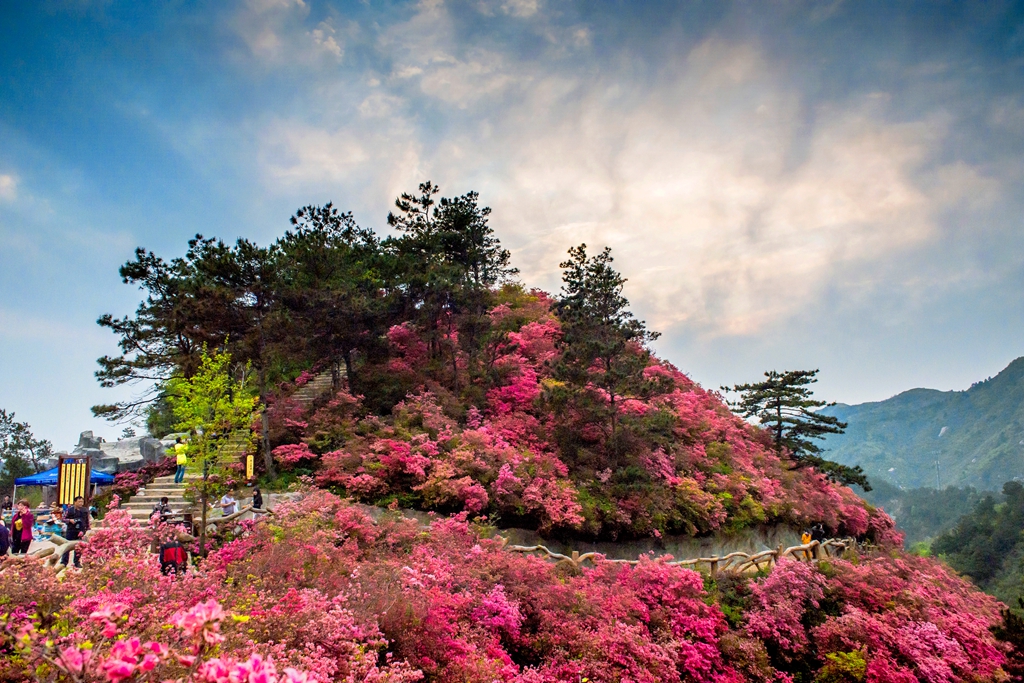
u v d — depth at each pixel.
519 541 16.94
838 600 16.47
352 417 20.39
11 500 20.17
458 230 32.00
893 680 13.23
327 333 20.98
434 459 17.69
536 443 19.97
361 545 13.47
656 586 14.38
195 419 12.91
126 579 8.06
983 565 69.25
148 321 22.45
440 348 24.34
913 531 119.25
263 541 11.40
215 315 18.88
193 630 4.27
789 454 27.20
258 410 17.66
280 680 4.50
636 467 19.64
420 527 15.09
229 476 13.88
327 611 8.93
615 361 21.88
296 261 23.41
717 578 16.55
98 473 19.80
